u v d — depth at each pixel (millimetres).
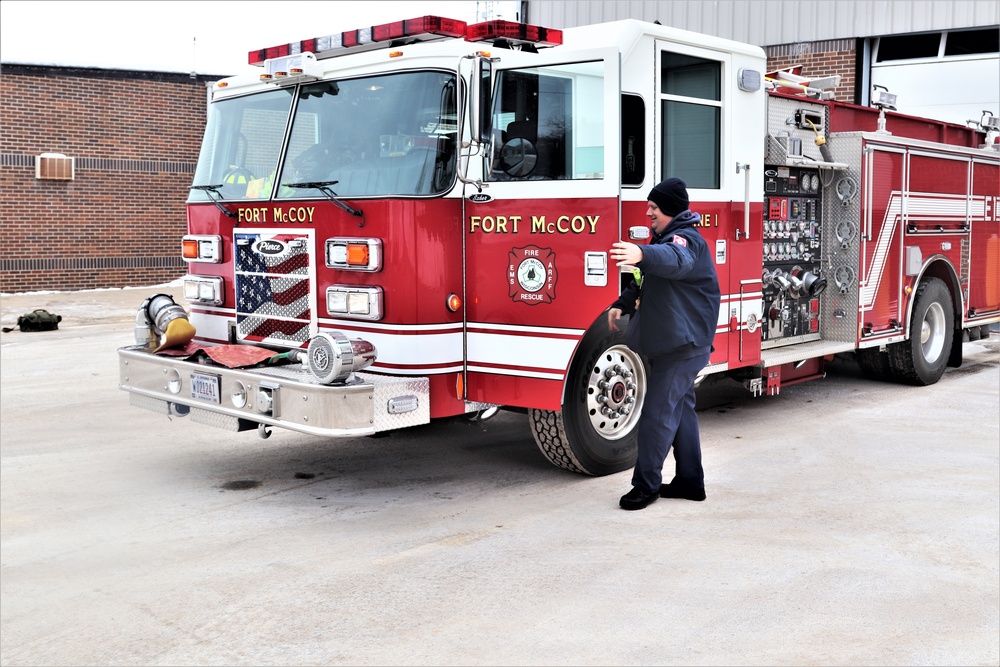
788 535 4883
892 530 4957
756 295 6930
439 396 5422
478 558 4590
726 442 6930
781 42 14922
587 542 4793
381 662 3523
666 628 3783
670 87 5984
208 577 4406
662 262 4699
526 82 5289
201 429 7598
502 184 5375
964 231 9633
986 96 13359
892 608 3973
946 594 4121
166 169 20578
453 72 5273
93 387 9328
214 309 6328
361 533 5000
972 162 9703
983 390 9016
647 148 5762
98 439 7227
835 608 3971
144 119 20172
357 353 5160
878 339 8359
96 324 14562
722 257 6551
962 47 13562
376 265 5246
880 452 6602
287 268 5758
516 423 7816
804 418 7773
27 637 3799
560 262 5246
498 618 3893
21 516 5352
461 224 5453
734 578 4297
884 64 14195
